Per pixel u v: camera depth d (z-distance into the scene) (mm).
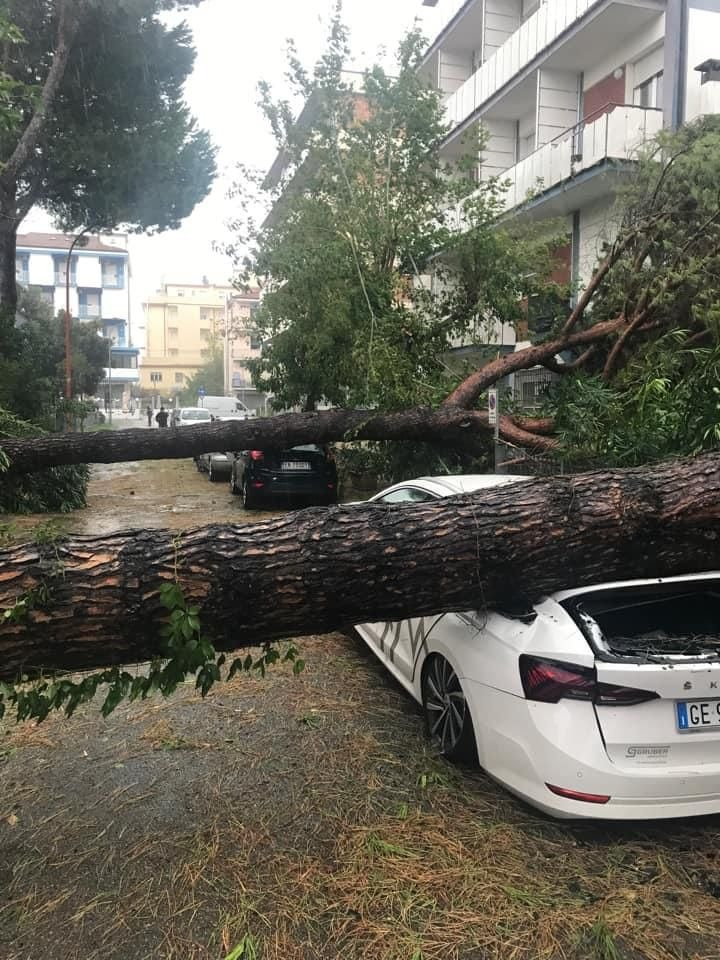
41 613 2740
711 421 4922
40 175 16922
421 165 11141
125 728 3990
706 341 7941
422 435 8891
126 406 71188
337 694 4461
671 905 2645
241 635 3051
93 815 3162
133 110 16375
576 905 2627
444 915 2570
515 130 17547
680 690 2799
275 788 3377
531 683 2938
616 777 2742
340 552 3061
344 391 10672
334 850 2922
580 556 3256
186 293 93562
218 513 11914
